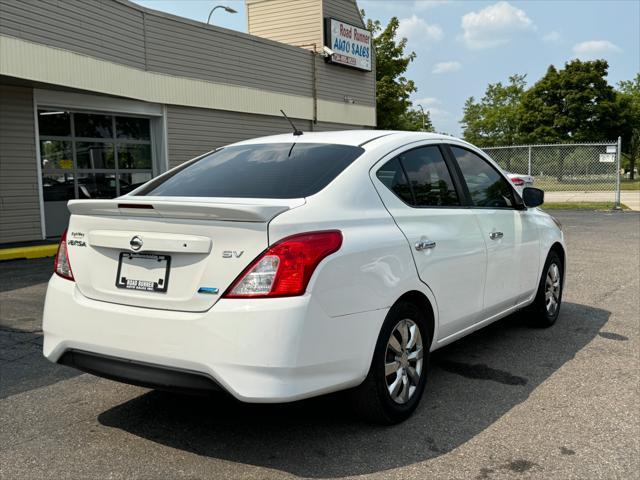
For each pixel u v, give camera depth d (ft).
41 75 36.91
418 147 13.21
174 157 50.85
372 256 10.46
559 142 170.71
